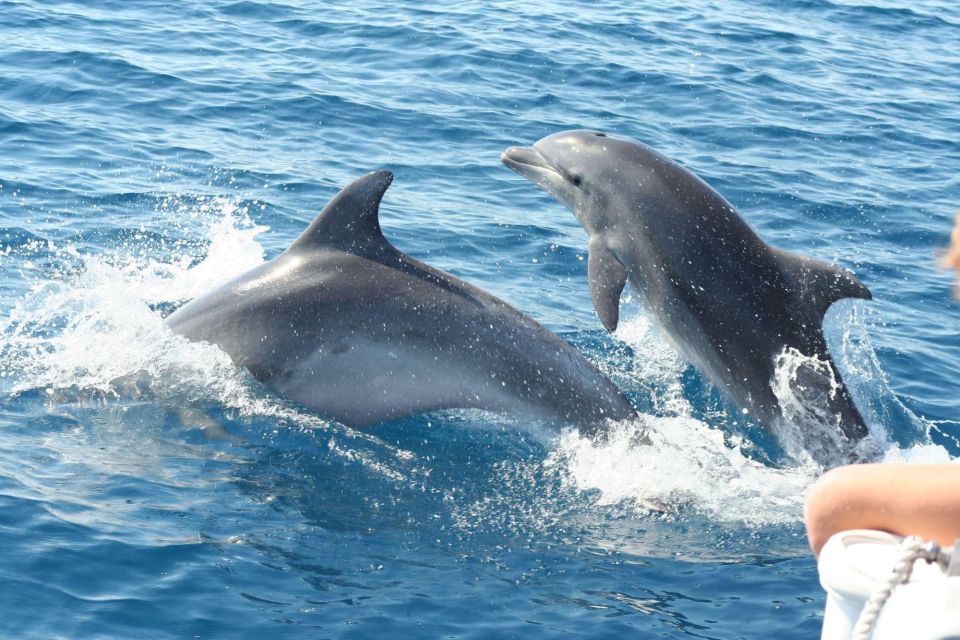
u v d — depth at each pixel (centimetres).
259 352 1005
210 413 973
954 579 278
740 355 1068
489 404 981
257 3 2673
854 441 1002
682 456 974
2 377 1005
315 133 1884
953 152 2073
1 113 1805
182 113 1908
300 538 803
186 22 2480
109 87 1992
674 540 845
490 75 2284
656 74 2383
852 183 1855
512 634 701
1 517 777
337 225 1045
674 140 2022
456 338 993
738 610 741
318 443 947
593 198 1166
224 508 834
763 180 1834
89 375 1018
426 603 732
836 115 2247
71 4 2516
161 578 730
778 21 3023
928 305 1391
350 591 740
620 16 2873
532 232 1543
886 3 3328
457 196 1664
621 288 1124
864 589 288
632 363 1177
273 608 712
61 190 1527
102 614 686
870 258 1545
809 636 707
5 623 668
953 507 302
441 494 891
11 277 1236
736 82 2408
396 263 1035
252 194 1595
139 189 1564
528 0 2944
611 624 716
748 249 1084
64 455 888
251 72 2166
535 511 877
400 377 986
